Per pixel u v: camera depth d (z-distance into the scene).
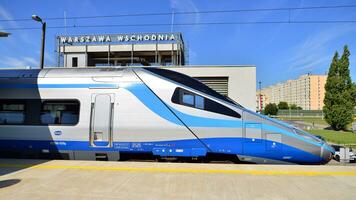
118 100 7.68
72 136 7.77
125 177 5.53
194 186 5.01
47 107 8.02
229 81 18.12
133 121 7.56
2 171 5.97
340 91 32.38
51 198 4.38
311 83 114.19
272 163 7.40
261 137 7.32
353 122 30.53
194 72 18.34
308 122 50.28
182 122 7.43
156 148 7.48
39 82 8.10
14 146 8.03
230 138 7.34
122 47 28.55
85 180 5.33
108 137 7.62
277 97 143.50
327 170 6.10
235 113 7.42
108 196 4.50
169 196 4.52
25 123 8.02
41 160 7.00
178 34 28.19
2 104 8.21
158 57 29.91
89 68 8.20
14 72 8.43
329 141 18.59
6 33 6.95
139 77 7.77
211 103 7.48
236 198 4.46
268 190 4.83
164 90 7.60
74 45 28.83
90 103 7.77
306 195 4.60
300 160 7.42
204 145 7.38
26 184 5.08
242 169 6.14
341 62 32.53
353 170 6.10
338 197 4.52
